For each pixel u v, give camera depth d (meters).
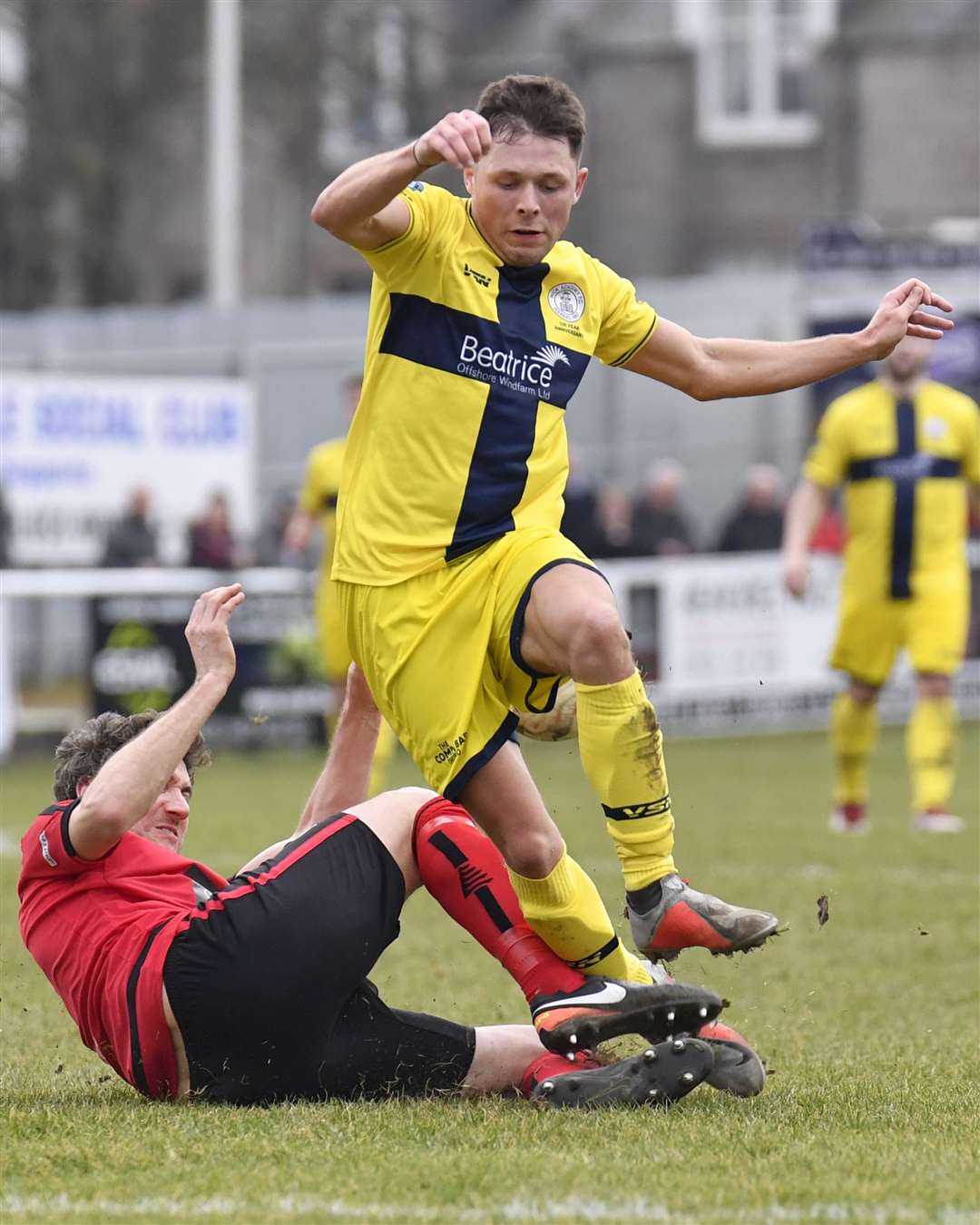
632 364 16.34
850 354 16.67
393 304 14.96
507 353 15.03
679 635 59.94
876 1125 14.30
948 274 62.84
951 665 38.38
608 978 14.96
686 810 42.06
